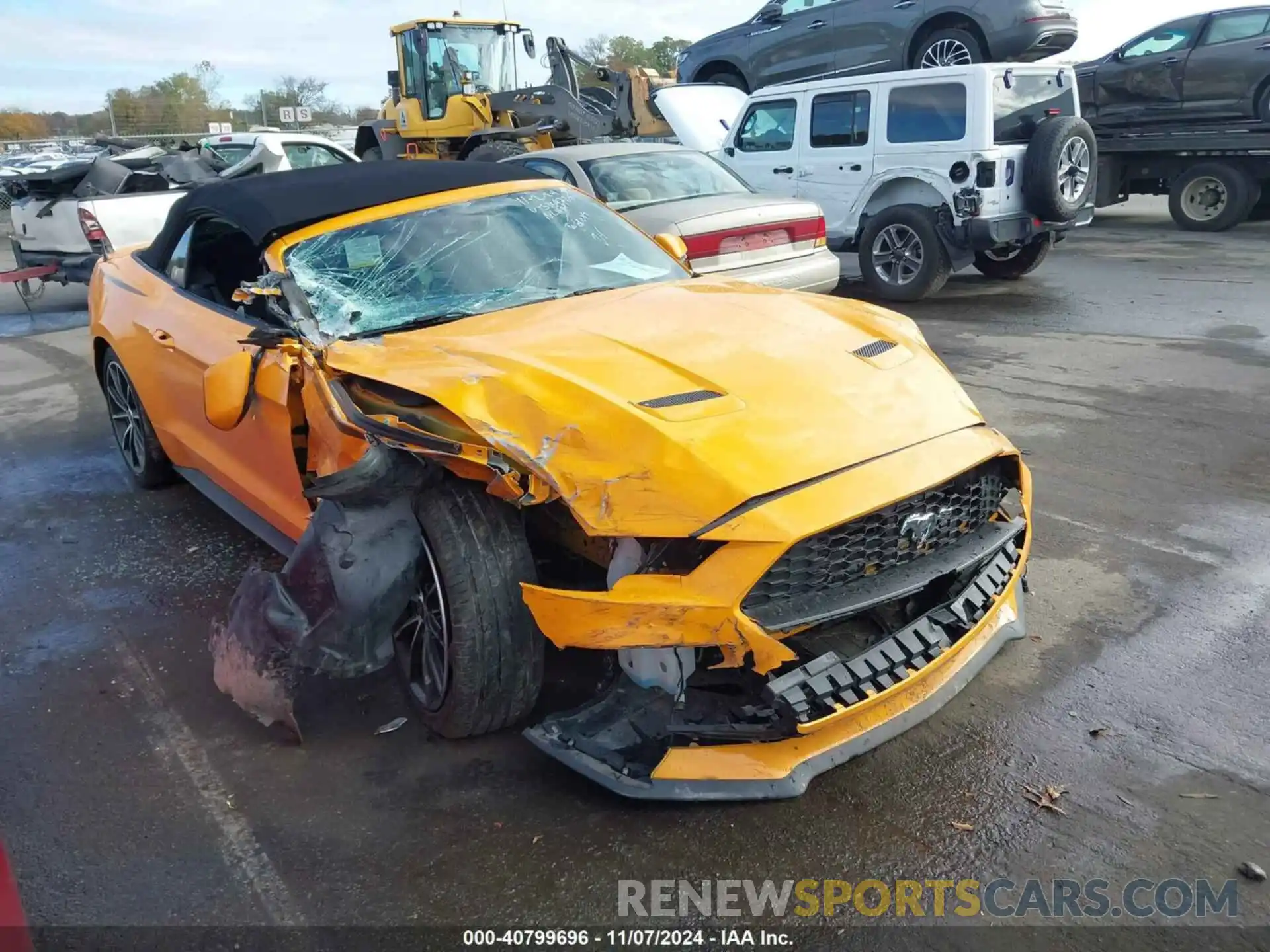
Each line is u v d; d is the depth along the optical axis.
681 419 2.67
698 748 2.61
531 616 2.87
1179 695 3.17
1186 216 13.69
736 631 2.42
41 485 5.80
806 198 10.62
